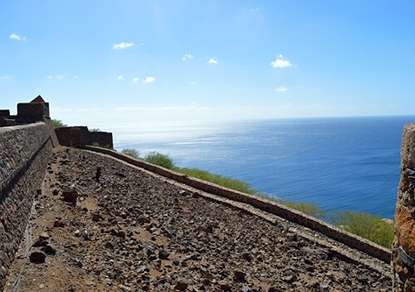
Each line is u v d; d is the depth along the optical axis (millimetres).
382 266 16891
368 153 182375
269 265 13852
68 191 14773
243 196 24000
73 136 38250
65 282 8078
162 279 9750
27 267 8367
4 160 9609
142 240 12578
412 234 5223
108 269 9453
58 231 10953
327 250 17531
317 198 84938
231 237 16484
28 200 12195
